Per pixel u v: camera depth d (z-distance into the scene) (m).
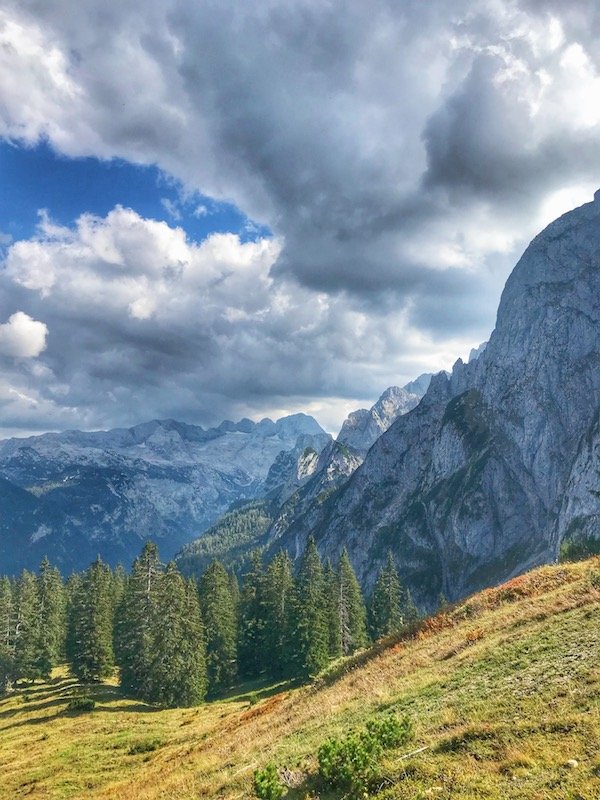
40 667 91.12
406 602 103.12
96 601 80.31
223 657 78.44
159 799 19.75
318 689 31.89
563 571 29.47
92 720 57.47
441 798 10.45
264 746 22.17
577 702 12.88
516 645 20.17
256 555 96.19
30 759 44.16
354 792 12.21
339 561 87.69
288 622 76.19
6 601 90.38
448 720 14.60
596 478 153.75
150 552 79.38
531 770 10.41
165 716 58.19
